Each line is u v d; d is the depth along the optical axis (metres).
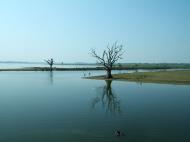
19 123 24.19
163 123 24.00
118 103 35.81
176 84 62.56
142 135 20.23
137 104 34.91
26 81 76.06
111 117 26.64
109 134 20.56
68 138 19.62
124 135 20.22
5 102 36.66
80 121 24.95
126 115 27.64
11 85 63.84
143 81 71.12
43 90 52.66
